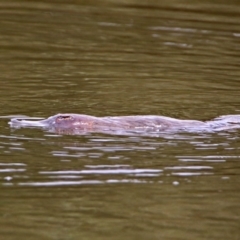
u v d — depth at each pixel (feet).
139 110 138.41
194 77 166.81
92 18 223.92
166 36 205.36
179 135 122.42
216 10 239.09
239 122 130.62
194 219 92.17
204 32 210.18
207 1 252.42
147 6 241.96
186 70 172.55
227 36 206.80
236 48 194.49
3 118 129.08
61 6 239.09
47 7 236.63
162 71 171.42
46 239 85.10
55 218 90.48
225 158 111.86
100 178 102.22
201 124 128.36
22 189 97.86
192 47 194.08
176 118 133.49
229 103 146.30
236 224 90.99
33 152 110.73
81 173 103.60
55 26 212.64
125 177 103.09
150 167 106.93
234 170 107.04
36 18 221.25
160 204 95.45
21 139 116.67
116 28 212.64
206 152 114.32
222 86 159.84
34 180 100.53
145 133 122.62
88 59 179.93
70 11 232.12
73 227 88.53
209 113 138.10
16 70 166.91
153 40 200.44
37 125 124.67
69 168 105.09
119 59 180.65
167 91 154.51
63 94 148.66
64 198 95.86
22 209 92.48
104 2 246.68
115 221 90.38
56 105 139.64
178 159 110.63
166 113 136.98
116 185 100.32
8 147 112.47
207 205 95.76
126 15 228.84
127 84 158.92
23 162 106.63
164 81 162.91
